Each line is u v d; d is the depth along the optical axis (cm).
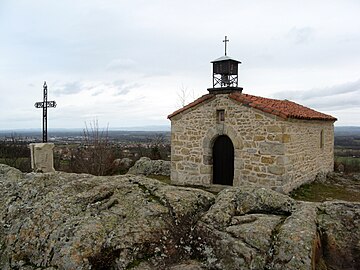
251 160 1091
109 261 372
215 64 1209
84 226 402
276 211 473
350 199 1070
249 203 480
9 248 414
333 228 434
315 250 381
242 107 1110
